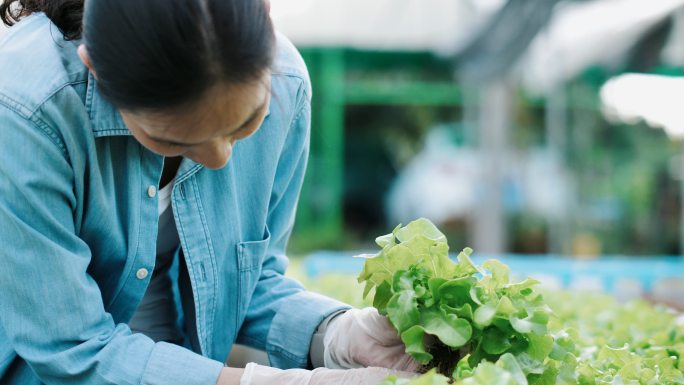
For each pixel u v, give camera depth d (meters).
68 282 1.68
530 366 1.63
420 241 1.70
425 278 1.70
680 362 2.17
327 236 14.68
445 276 1.71
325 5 12.42
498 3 9.30
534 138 15.58
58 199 1.68
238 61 1.32
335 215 14.82
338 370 1.70
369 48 13.16
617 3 10.25
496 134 11.87
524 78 13.72
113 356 1.70
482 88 11.84
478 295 1.67
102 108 1.67
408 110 16.22
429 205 16.06
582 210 15.12
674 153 15.36
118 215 1.81
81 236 1.80
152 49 1.29
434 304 1.66
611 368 2.05
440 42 12.02
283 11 11.72
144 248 1.85
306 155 2.23
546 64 11.98
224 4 1.32
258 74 1.35
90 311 1.71
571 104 15.05
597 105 15.09
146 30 1.29
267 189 2.07
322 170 14.80
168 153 1.49
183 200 1.91
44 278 1.66
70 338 1.69
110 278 1.88
